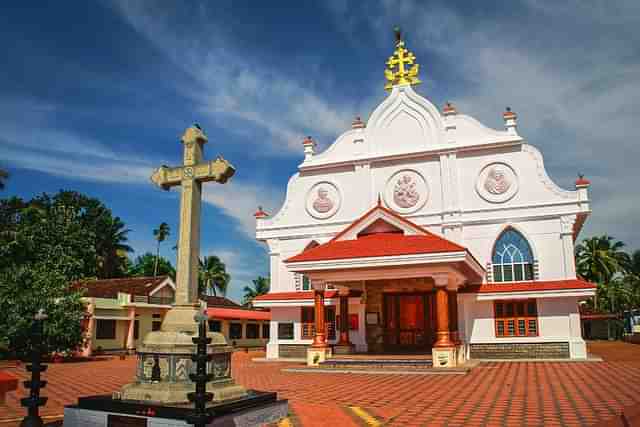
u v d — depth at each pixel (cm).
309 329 2662
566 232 2370
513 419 930
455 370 1780
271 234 2873
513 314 2356
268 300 2689
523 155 2492
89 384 1623
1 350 2448
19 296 2452
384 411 1041
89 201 5644
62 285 2622
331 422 925
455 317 2111
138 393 855
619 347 3741
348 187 2772
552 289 2256
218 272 7025
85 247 2983
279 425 898
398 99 2761
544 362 2167
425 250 1898
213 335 928
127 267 6128
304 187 2866
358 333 2517
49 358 2672
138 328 3775
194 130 1030
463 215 2534
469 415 980
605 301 6588
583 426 852
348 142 2816
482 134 2581
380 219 2208
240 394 923
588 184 2362
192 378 697
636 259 7181
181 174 1018
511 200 2475
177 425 752
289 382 1608
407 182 2656
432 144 2653
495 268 2466
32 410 805
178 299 962
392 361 1933
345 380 1656
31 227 2828
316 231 2788
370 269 2038
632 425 672
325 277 2111
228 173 994
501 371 1827
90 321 3319
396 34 2850
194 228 999
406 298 2522
